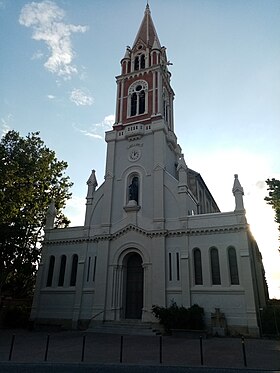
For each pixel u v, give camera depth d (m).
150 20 46.91
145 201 31.97
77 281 31.03
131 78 40.84
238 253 26.23
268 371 11.90
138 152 34.81
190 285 26.70
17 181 27.67
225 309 24.95
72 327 29.12
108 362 13.77
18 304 35.66
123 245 30.69
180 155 37.97
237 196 28.03
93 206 34.31
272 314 24.28
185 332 22.78
